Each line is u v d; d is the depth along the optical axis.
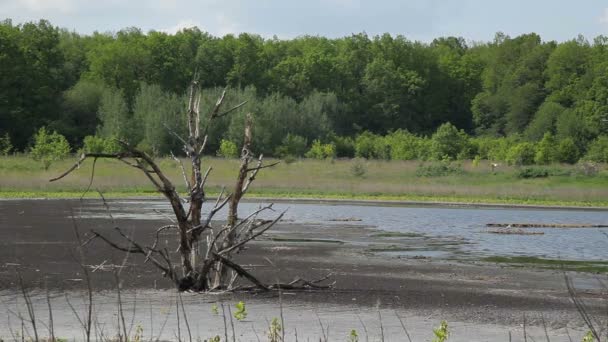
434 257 27.58
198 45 159.12
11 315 16.08
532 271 24.39
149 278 21.00
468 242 32.84
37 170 70.81
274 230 36.34
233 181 65.69
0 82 113.94
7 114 113.12
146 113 115.44
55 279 20.48
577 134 130.00
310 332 15.16
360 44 168.25
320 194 61.75
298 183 66.44
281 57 169.38
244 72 151.62
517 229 39.00
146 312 16.67
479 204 56.72
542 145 104.19
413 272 23.58
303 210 49.06
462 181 75.00
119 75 141.25
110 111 115.81
